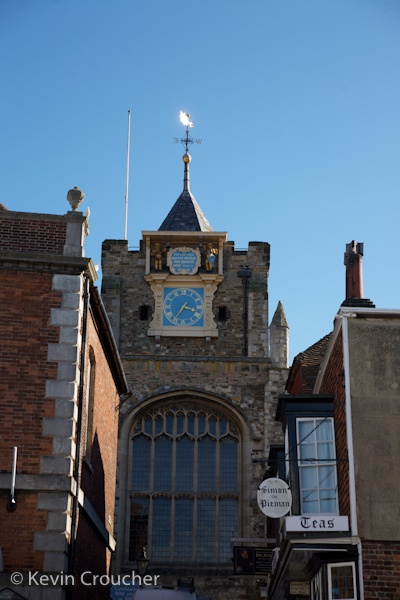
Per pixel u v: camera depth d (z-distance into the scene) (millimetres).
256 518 36750
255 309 41094
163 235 41812
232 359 39094
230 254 41969
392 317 19656
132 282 41594
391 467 18578
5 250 19406
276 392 38594
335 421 20203
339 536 18141
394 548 18047
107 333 23578
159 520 37062
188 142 47562
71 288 19344
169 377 38812
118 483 36875
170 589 23703
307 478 19906
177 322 40812
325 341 30156
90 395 22562
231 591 35781
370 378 19219
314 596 20422
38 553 17625
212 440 38250
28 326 18984
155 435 38188
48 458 18156
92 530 21984
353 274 22078
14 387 18562
